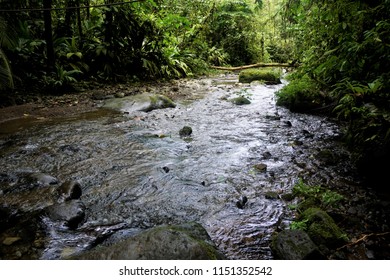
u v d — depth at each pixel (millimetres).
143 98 5371
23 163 2916
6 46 5449
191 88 7750
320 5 3760
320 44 4180
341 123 4301
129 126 4199
